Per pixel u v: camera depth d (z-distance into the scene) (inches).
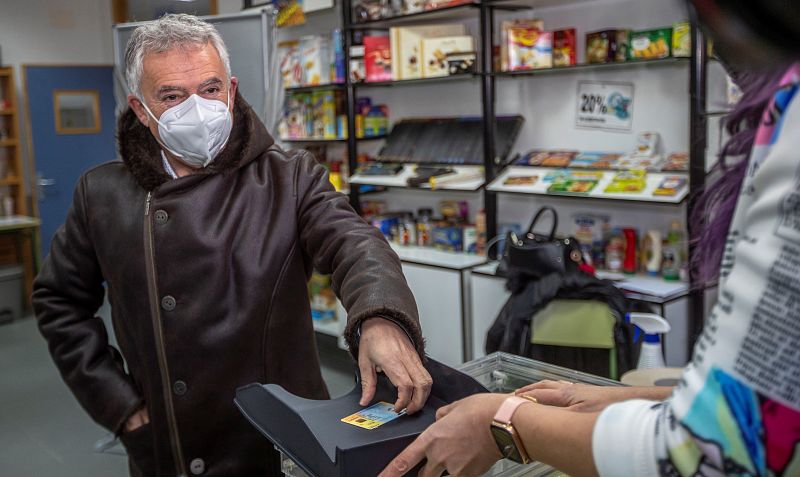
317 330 184.9
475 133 160.2
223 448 59.5
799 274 20.9
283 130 199.2
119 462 135.6
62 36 310.2
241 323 57.9
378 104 189.2
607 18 136.5
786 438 21.1
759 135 23.8
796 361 20.9
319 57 181.2
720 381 22.3
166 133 56.6
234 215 58.9
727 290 23.1
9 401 167.3
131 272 58.4
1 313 236.7
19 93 298.2
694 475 22.6
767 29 20.1
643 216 136.3
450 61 147.6
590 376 44.4
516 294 112.9
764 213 22.3
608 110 140.1
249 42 110.5
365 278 48.4
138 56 56.7
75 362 61.5
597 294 106.1
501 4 142.6
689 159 115.5
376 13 163.8
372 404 41.4
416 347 44.1
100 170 62.1
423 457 33.2
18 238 244.5
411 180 157.4
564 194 130.1
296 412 37.7
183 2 161.8
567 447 26.9
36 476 131.0
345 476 33.8
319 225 58.1
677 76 129.4
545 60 139.2
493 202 149.7
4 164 285.6
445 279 146.5
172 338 57.6
